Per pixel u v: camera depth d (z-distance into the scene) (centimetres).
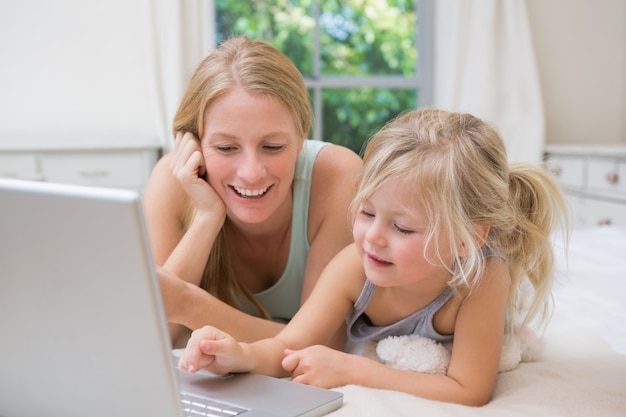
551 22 360
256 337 121
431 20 373
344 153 140
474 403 98
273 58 121
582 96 366
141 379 69
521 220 112
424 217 94
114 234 63
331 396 87
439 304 107
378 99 379
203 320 117
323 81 371
